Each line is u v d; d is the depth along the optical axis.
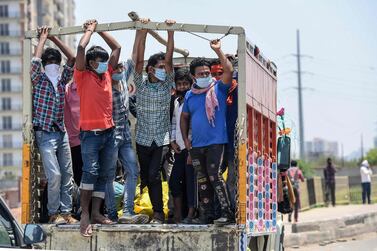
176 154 21.59
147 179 21.53
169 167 22.77
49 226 19.64
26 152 20.53
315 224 48.38
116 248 19.22
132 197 21.03
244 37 19.12
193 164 20.16
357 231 52.31
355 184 89.94
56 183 20.61
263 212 21.89
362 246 44.38
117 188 22.72
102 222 20.12
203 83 19.88
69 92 22.28
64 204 21.05
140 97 21.36
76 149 22.31
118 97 20.89
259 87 21.50
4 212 15.27
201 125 19.77
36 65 20.59
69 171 21.20
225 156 20.41
